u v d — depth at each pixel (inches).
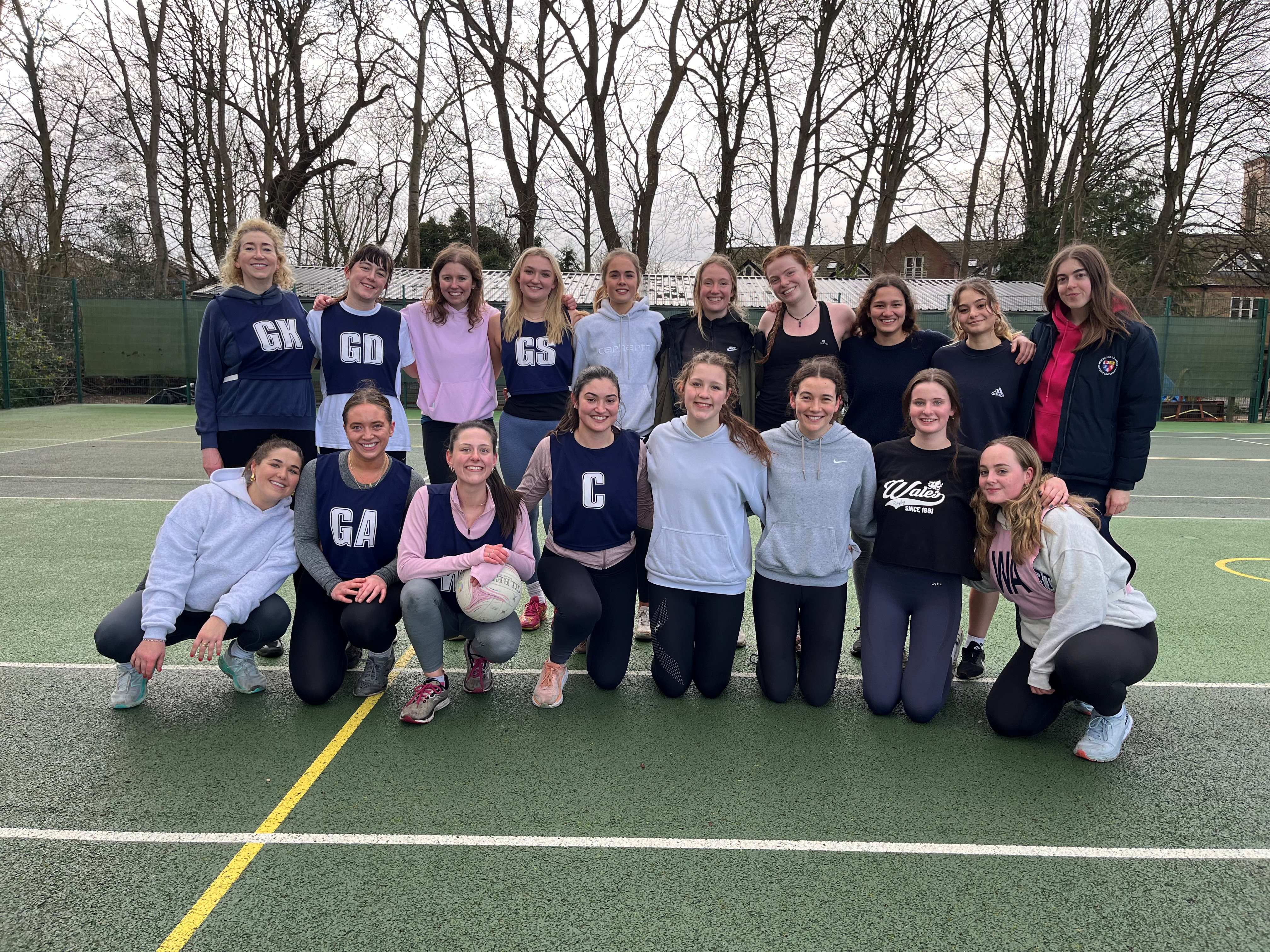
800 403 130.6
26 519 270.7
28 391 658.8
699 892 89.2
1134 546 260.2
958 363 148.6
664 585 135.2
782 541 135.3
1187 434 605.3
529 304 168.6
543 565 139.2
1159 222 951.0
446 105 922.7
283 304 160.7
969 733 128.7
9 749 118.7
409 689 143.9
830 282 807.7
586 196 958.4
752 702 139.8
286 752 119.1
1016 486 122.5
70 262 965.2
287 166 959.0
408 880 90.4
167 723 128.0
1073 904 88.2
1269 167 919.0
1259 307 673.6
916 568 133.6
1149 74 928.9
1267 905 88.4
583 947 80.4
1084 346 135.3
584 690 144.5
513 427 172.2
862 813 105.1
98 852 94.7
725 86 901.2
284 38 894.4
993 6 941.2
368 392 130.3
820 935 82.7
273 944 80.4
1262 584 215.9
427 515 132.1
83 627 169.6
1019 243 1054.4
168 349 696.4
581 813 103.9
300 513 134.3
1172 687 148.3
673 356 165.9
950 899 88.6
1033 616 128.0
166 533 125.6
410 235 902.4
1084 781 114.0
